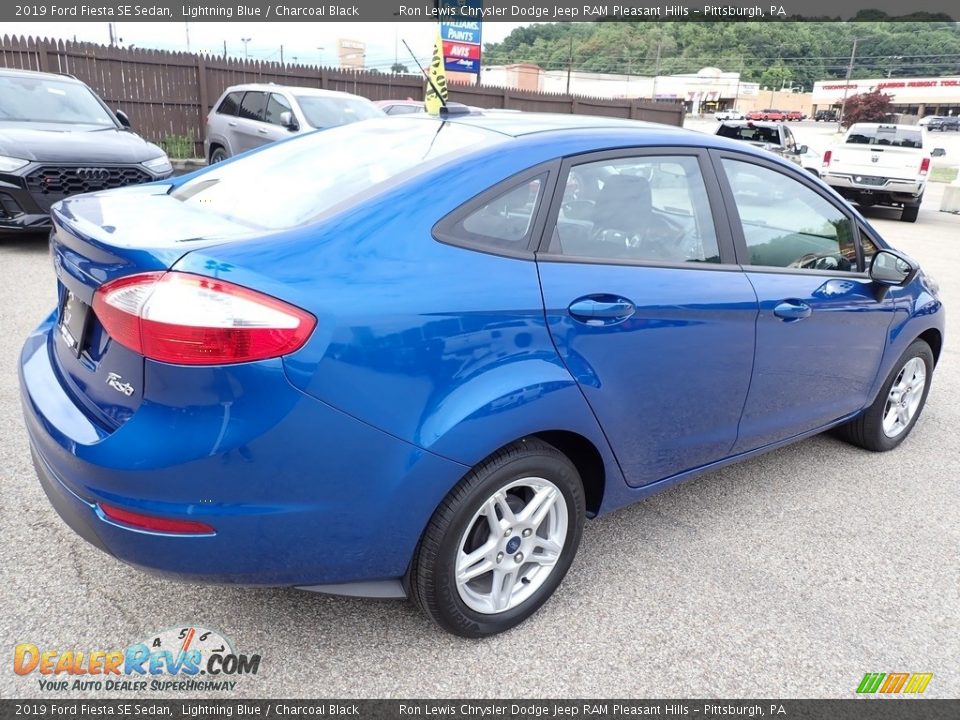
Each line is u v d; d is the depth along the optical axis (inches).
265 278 71.4
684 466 115.0
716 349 107.5
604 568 111.8
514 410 84.0
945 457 159.9
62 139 269.6
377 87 677.9
